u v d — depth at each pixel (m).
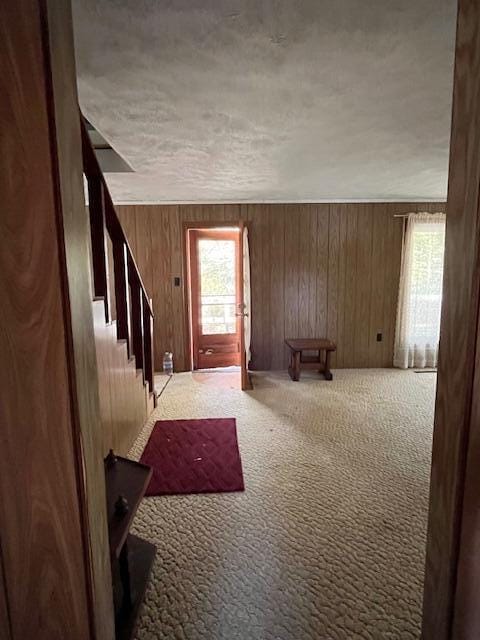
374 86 1.74
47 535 0.90
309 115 2.05
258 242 4.75
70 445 0.87
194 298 5.05
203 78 1.65
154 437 2.97
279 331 4.93
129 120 2.08
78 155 0.90
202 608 1.44
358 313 4.95
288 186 3.87
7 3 0.74
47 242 0.80
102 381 2.21
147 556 1.67
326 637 1.32
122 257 2.67
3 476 0.87
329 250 4.80
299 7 1.21
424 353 4.97
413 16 1.27
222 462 2.56
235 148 2.58
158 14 1.23
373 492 2.19
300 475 2.39
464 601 0.95
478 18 0.83
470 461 0.91
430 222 4.71
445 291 1.01
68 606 0.93
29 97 0.76
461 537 0.96
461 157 0.91
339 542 1.79
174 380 4.58
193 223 4.69
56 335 0.83
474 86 0.85
